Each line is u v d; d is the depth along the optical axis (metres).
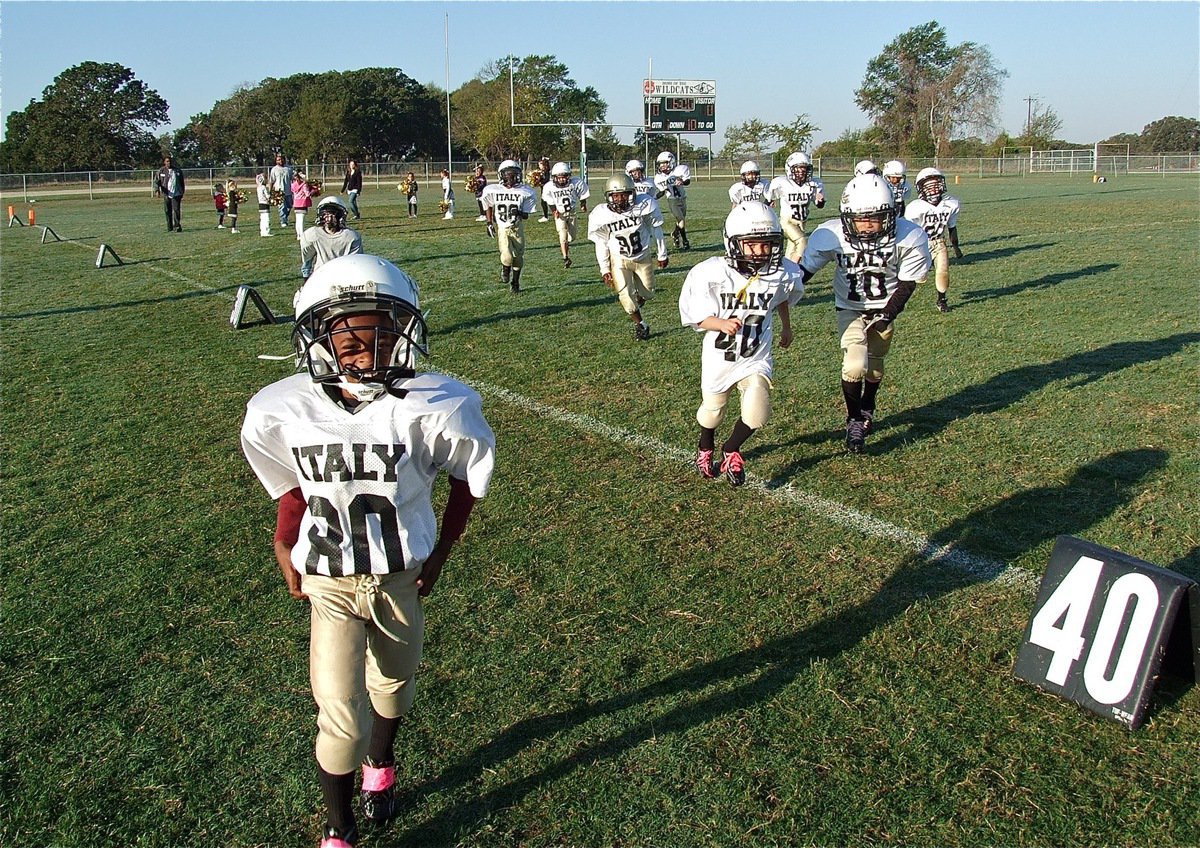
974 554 4.26
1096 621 3.14
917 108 73.31
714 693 3.26
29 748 3.04
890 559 4.23
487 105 73.06
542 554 4.34
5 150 68.88
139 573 4.25
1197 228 18.17
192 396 7.33
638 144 72.69
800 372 7.62
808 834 2.62
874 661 3.42
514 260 11.93
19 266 16.41
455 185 49.69
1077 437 5.80
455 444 2.42
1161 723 3.05
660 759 2.93
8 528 4.78
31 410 7.00
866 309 5.57
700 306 4.84
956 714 3.12
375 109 75.00
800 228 12.52
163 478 5.48
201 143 85.00
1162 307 9.92
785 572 4.13
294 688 3.35
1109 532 4.45
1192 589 3.04
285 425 2.38
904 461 5.47
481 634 3.66
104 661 3.54
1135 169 54.28
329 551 2.41
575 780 2.85
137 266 16.16
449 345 8.96
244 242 20.23
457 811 2.74
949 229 13.89
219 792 2.83
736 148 66.94
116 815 2.74
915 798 2.75
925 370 7.53
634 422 6.35
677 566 4.20
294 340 2.44
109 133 69.38
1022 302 10.45
